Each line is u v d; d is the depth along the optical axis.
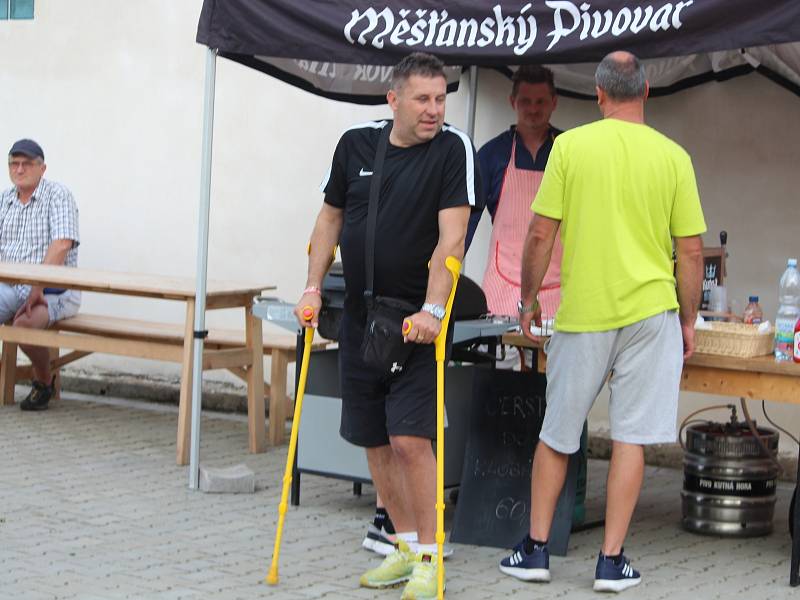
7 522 6.91
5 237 10.27
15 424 9.62
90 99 10.85
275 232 10.14
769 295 8.48
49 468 8.23
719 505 6.92
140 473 8.18
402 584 5.90
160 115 10.58
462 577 6.09
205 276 7.80
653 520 7.30
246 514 7.22
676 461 8.69
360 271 5.66
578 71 8.71
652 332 5.80
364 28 6.80
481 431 6.79
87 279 8.91
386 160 5.62
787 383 6.13
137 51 10.66
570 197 5.86
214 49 7.47
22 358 11.40
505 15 6.45
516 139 7.96
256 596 5.70
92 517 7.06
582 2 6.26
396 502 5.91
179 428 8.48
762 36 5.83
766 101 8.43
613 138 5.83
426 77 5.46
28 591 5.68
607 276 5.80
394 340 5.48
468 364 7.68
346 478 7.26
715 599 5.78
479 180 5.59
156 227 10.62
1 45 11.19
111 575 5.96
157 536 6.70
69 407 10.37
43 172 10.31
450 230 5.49
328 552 6.48
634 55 6.08
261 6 7.15
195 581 5.90
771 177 8.44
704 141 8.64
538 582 6.02
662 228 5.84
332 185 5.87
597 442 8.93
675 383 5.88
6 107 11.20
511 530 6.65
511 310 7.85
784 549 6.70
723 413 8.54
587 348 5.84
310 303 5.86
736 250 8.57
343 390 5.86
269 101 10.12
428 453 5.69
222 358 8.62
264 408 9.38
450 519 7.20
